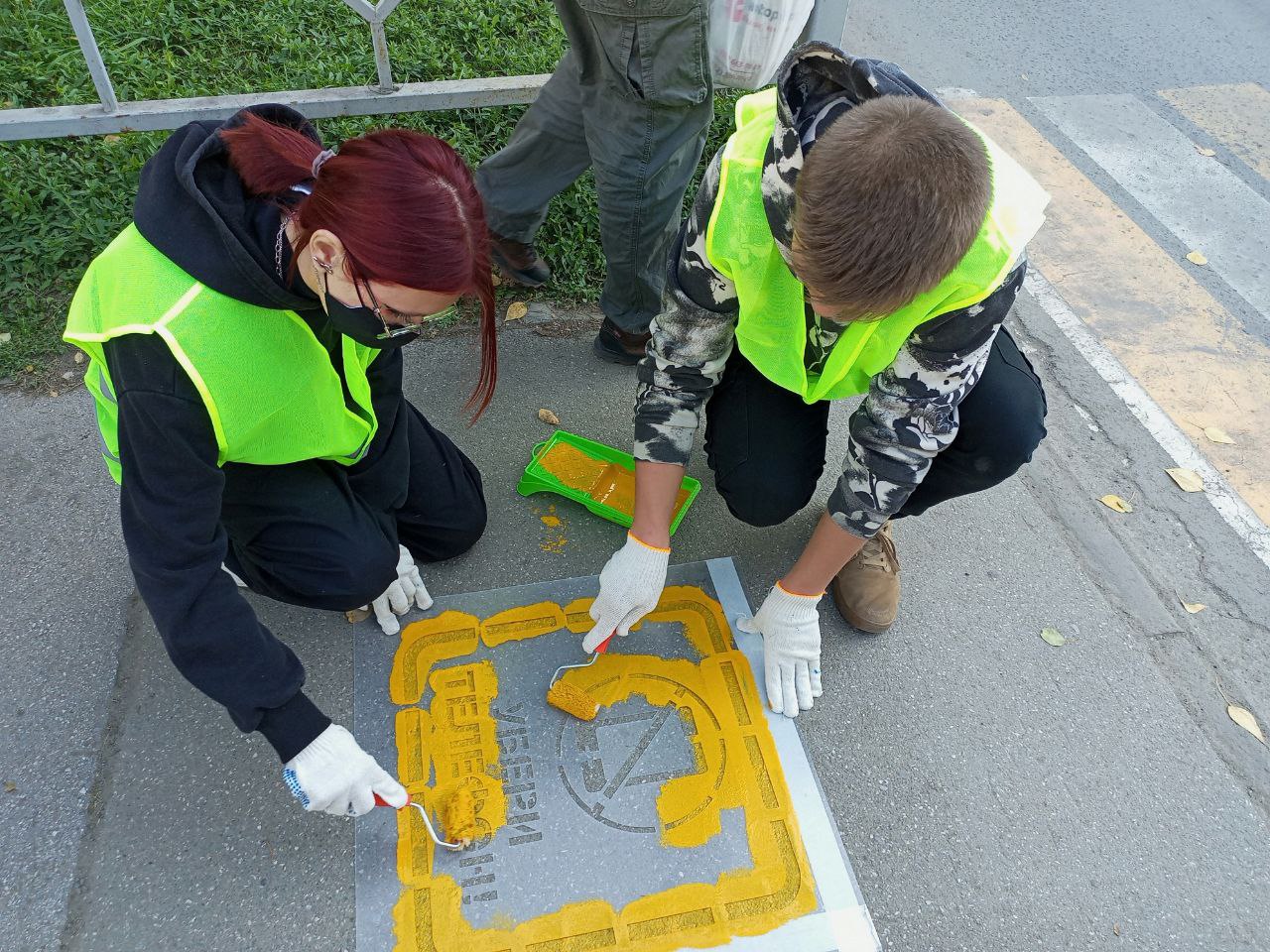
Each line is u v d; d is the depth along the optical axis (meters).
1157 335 2.74
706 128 2.04
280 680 1.26
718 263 1.45
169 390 1.15
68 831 1.56
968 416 1.65
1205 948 1.56
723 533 2.11
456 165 1.10
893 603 1.93
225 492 1.51
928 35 4.07
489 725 1.74
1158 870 1.65
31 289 2.41
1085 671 1.92
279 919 1.49
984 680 1.89
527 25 3.30
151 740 1.67
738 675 1.84
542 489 2.12
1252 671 1.95
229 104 2.42
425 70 3.00
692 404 1.69
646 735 1.75
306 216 1.09
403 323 1.21
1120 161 3.42
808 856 1.61
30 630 1.81
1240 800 1.75
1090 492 2.29
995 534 2.17
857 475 1.56
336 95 2.47
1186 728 1.85
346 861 1.56
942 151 1.08
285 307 1.24
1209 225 3.16
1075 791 1.74
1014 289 1.33
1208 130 3.62
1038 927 1.57
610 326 2.41
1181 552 2.17
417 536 1.89
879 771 1.74
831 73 1.24
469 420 2.29
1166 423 2.48
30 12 2.98
